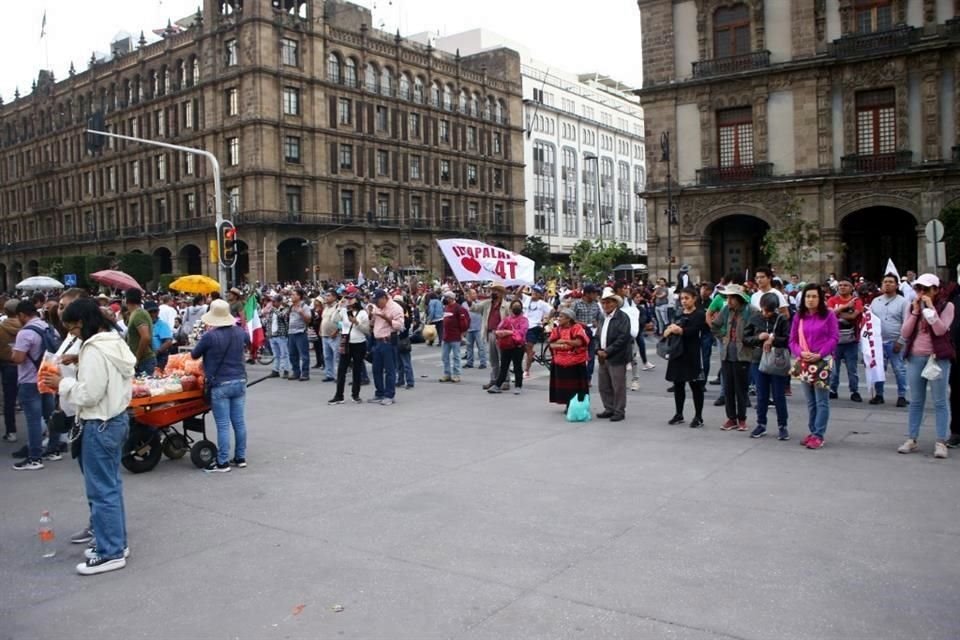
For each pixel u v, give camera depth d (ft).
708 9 115.75
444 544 21.70
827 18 108.06
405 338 54.60
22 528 24.48
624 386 40.34
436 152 245.04
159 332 46.96
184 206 220.43
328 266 212.84
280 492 27.71
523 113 290.76
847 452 31.76
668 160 118.93
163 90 224.74
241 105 200.44
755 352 35.99
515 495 26.43
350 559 20.77
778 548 20.75
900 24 103.40
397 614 17.26
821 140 108.37
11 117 287.69
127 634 16.72
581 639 15.85
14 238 293.43
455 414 43.37
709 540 21.49
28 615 17.89
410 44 240.32
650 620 16.63
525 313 60.34
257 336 62.23
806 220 109.70
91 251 253.03
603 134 341.82
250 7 196.34
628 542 21.48
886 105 106.22
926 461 29.89
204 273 214.69
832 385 45.68
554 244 306.55
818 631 15.98
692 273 118.93
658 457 31.58
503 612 17.21
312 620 17.10
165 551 21.85
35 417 32.42
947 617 16.52
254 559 21.02
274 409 46.65
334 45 214.28
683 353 37.65
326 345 60.18
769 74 110.93
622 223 355.97
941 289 30.99
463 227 254.68
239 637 16.40
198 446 31.35
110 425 20.77
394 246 231.30
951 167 100.68
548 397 49.34
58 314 41.70
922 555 20.03
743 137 115.14
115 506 20.88
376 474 29.89
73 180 258.16
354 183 219.00
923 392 31.07
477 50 295.07
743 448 32.99
